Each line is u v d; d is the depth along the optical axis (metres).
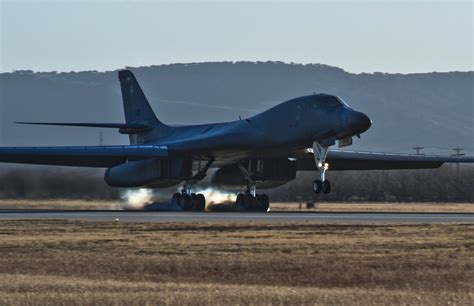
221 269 60.59
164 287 52.75
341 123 111.50
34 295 48.69
